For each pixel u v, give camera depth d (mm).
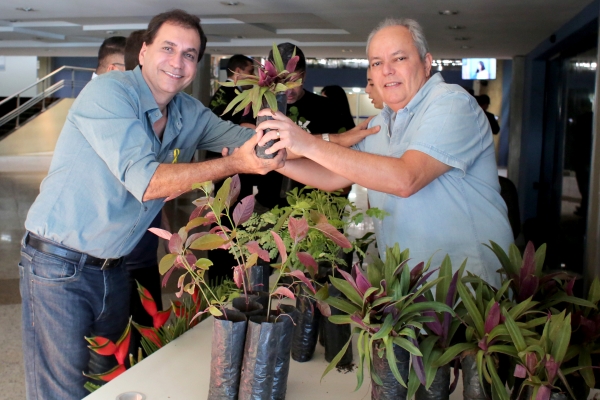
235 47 9945
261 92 1501
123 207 1901
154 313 2033
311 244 1586
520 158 8492
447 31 6914
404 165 1678
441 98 1757
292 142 1580
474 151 1797
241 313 1365
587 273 3961
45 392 1987
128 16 7191
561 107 6816
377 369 1291
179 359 1648
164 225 6742
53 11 7027
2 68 19969
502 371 1306
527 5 5133
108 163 1748
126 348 1870
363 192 10289
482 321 1291
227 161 1685
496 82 17062
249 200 1377
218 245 1371
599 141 3877
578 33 5473
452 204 1809
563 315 1235
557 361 1184
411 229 1837
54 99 17641
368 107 18125
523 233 7043
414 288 1326
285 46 2674
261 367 1302
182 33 1885
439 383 1302
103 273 1998
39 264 1908
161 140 2070
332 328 1613
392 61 1854
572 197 5902
